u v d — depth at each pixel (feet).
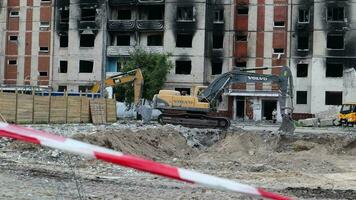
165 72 324.19
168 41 339.77
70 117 202.08
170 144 146.51
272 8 336.08
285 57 334.03
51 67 357.41
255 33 337.31
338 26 323.98
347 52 322.55
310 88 328.29
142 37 348.18
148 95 316.60
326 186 81.82
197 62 336.08
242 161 121.60
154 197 61.82
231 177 89.15
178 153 141.28
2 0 364.79
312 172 103.50
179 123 184.03
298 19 332.60
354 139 149.89
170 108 184.65
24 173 77.05
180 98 184.65
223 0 339.77
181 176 16.80
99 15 347.77
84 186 67.41
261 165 109.50
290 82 175.83
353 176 97.91
